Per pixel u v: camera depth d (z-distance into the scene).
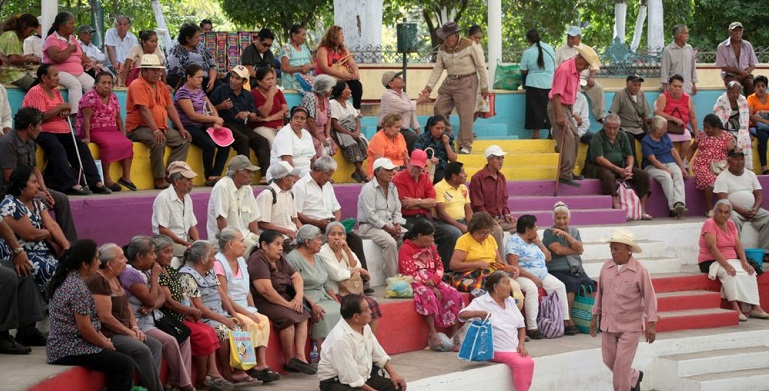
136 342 8.70
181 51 14.42
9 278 8.84
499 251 13.04
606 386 12.36
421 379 10.41
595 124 17.98
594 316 11.64
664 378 12.76
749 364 13.13
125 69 14.99
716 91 19.31
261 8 26.72
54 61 13.32
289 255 10.96
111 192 12.41
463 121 15.79
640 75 20.58
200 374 9.59
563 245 13.10
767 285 14.83
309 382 10.18
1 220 9.09
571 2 31.14
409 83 18.75
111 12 29.80
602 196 16.03
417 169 13.02
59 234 9.68
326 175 12.40
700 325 13.77
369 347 9.77
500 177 13.80
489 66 18.91
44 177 12.02
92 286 8.63
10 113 11.86
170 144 13.23
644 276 11.17
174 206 10.84
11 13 29.09
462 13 32.72
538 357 11.63
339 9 18.78
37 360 8.69
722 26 29.80
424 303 11.83
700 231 15.91
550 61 17.53
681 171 16.58
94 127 12.61
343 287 11.31
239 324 9.93
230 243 10.20
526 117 17.69
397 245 12.81
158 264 9.47
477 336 11.08
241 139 13.80
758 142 17.91
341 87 14.76
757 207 15.91
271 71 14.13
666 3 28.47
